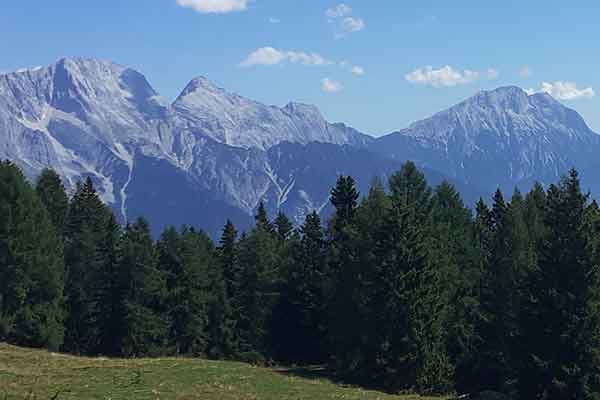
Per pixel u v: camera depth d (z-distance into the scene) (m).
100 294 77.56
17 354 51.72
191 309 80.94
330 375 57.75
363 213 62.38
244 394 38.31
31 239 66.44
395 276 54.94
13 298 65.12
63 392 33.69
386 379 54.34
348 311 58.69
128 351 76.44
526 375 44.06
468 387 58.03
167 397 34.31
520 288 46.50
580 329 41.84
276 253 87.06
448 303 58.03
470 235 68.94
